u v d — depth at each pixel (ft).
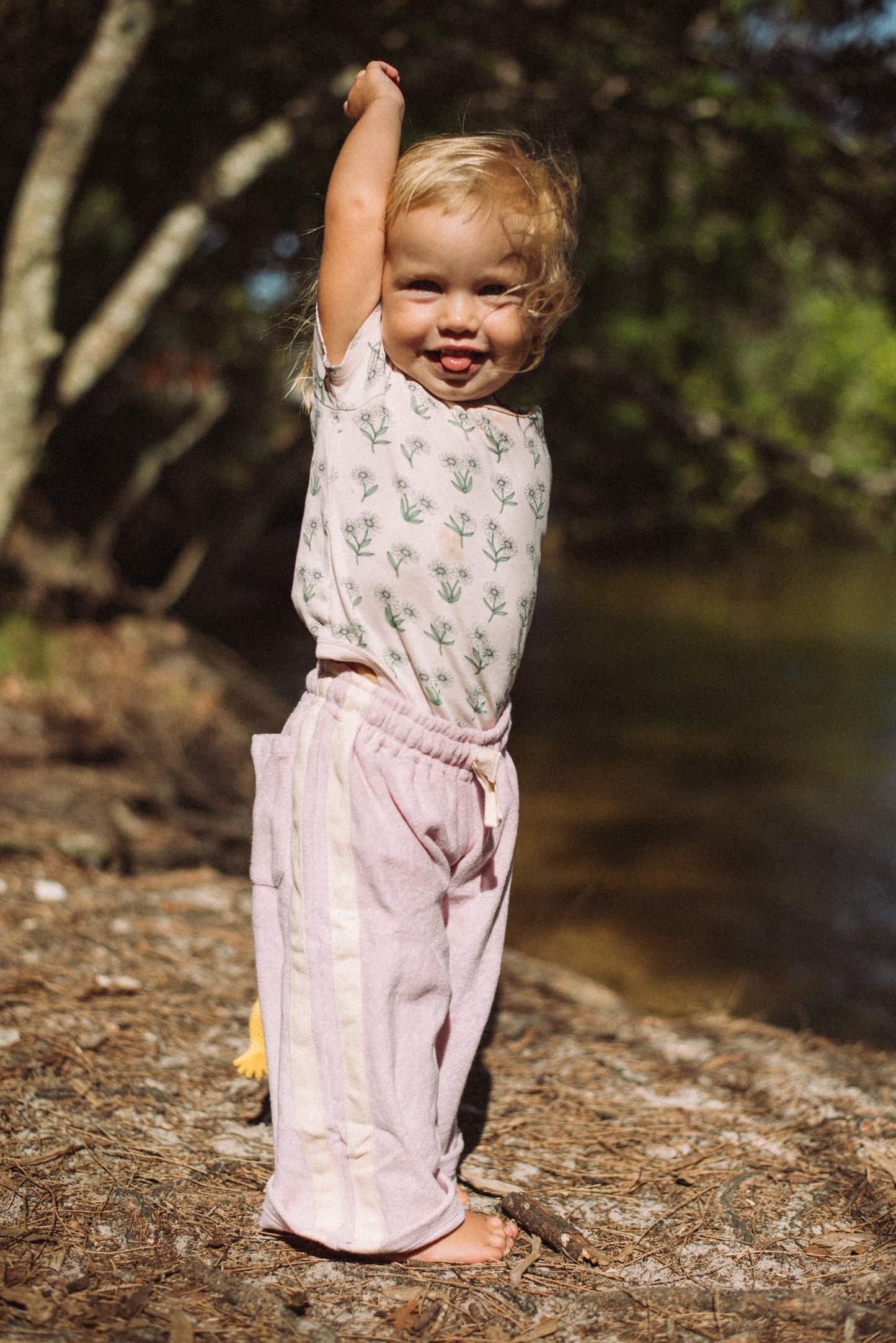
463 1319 6.62
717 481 41.63
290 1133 6.88
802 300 71.26
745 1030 11.65
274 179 34.53
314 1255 7.16
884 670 49.16
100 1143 8.25
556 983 13.48
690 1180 8.29
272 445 49.60
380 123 6.85
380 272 6.69
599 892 22.79
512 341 6.66
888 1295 6.79
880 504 39.24
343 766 6.82
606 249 38.83
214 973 11.75
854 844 26.61
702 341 51.13
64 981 10.94
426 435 6.75
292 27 29.66
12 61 30.45
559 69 30.22
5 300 26.00
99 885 14.24
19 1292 6.47
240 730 32.40
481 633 6.93
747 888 23.39
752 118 30.22
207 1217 7.50
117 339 27.91
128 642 36.83
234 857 18.61
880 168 30.68
